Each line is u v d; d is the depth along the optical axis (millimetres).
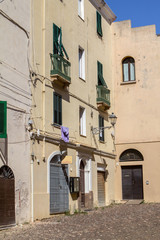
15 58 16766
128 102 29453
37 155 17750
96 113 25812
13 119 16219
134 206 24531
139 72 29500
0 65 15727
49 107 19172
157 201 27875
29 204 16828
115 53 30062
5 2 16359
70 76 22047
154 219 16531
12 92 16344
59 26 21062
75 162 21859
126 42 29953
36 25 18703
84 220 16812
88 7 25734
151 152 28531
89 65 25141
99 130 25125
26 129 17047
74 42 22969
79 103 23062
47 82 19156
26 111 17172
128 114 29359
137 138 28969
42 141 18266
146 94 29156
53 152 19172
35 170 17469
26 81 17438
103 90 26438
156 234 12625
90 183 23859
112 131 28844
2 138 15352
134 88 29438
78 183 21422
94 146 25062
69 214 20047
